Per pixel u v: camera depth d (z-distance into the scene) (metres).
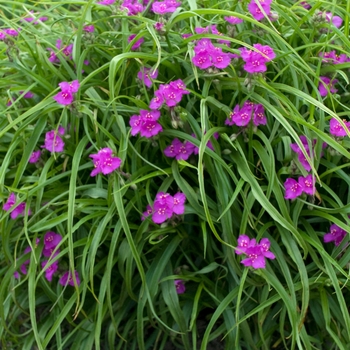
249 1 0.63
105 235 0.60
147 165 0.62
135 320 0.64
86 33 0.63
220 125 0.60
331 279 0.53
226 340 0.60
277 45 0.63
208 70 0.57
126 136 0.56
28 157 0.59
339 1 0.71
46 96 0.62
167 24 0.58
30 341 0.63
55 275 0.63
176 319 0.57
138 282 0.63
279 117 0.54
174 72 0.62
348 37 0.65
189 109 0.61
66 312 0.57
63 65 0.64
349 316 0.55
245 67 0.55
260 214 0.56
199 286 0.59
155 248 0.62
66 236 0.55
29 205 0.58
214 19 0.68
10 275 0.60
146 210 0.60
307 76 0.59
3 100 0.69
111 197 0.57
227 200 0.56
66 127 0.61
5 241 0.61
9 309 0.66
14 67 0.62
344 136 0.59
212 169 0.57
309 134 0.55
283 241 0.55
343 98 0.65
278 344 0.64
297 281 0.58
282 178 0.61
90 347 0.60
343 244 0.56
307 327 0.63
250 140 0.58
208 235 0.61
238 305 0.52
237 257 0.57
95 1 0.71
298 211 0.57
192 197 0.57
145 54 0.57
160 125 0.56
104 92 0.66
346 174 0.59
